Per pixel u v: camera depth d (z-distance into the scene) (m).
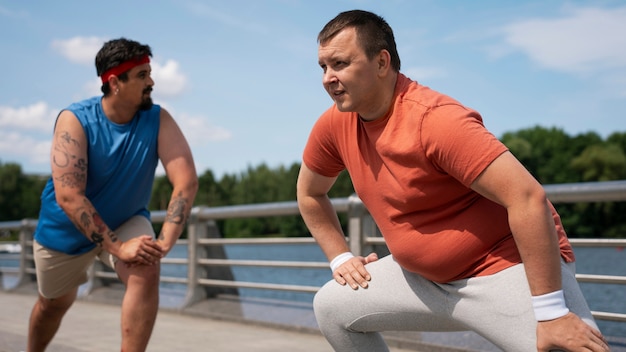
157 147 3.15
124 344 2.89
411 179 2.05
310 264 5.11
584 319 1.91
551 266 1.86
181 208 3.04
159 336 4.80
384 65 2.06
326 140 2.43
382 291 2.33
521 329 1.97
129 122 3.09
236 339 4.64
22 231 9.27
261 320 5.27
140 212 3.21
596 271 18.50
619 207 75.69
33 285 9.06
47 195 3.19
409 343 4.07
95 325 5.38
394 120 2.05
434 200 2.07
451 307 2.15
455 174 1.95
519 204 1.85
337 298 2.43
